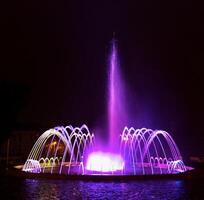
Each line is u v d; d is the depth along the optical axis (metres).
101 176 15.85
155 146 31.52
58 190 13.84
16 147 28.97
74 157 27.36
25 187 14.46
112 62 28.67
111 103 27.88
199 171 17.66
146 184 15.15
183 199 12.45
